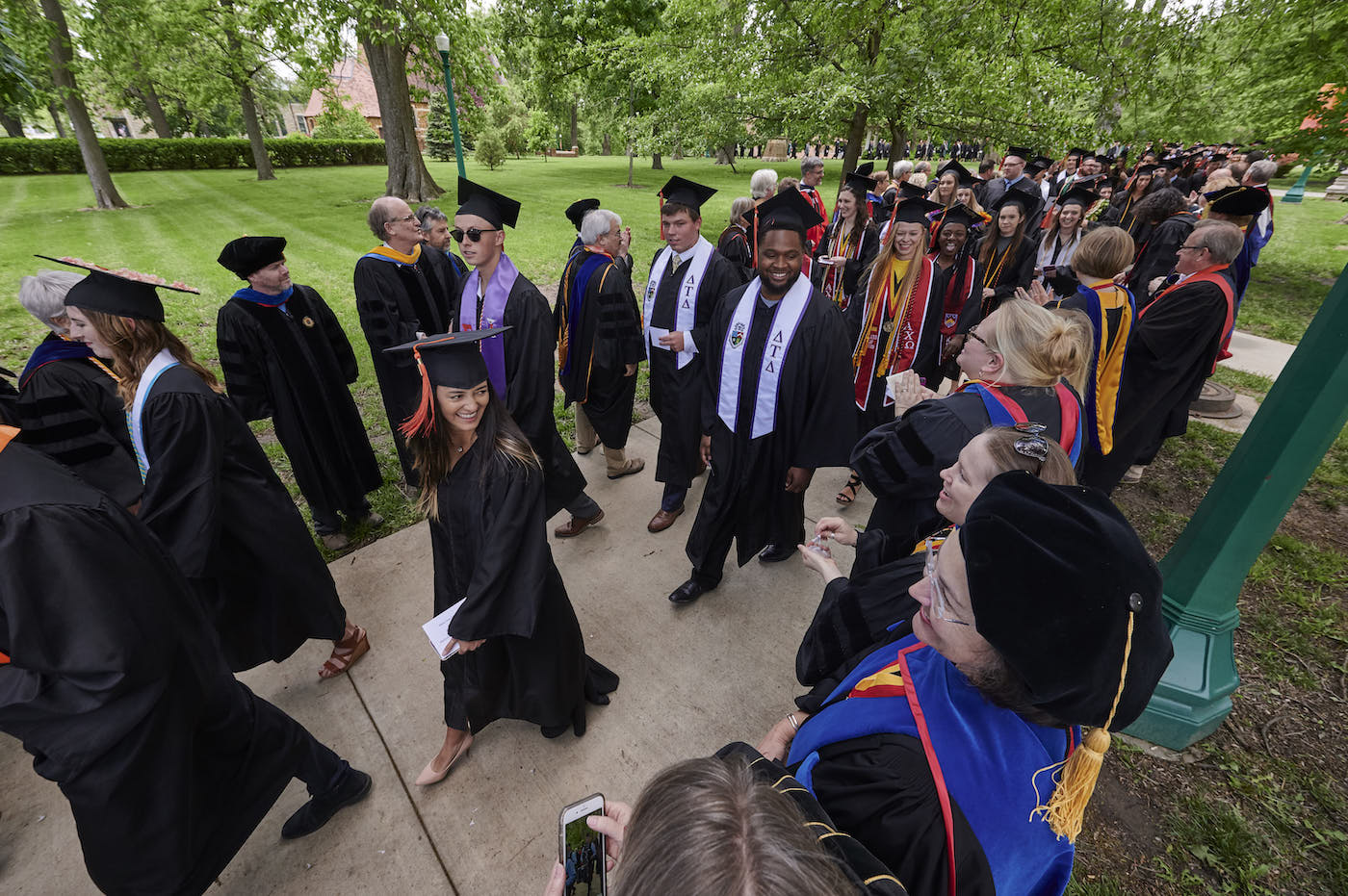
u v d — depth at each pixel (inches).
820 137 430.0
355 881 81.8
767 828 25.3
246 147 1177.4
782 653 119.6
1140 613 29.1
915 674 40.9
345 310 330.3
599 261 154.6
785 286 107.7
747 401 113.9
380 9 576.1
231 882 81.5
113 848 59.1
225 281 393.7
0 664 52.9
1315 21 272.4
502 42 957.2
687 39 490.0
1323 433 78.3
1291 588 131.8
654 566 144.3
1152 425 149.9
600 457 194.2
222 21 745.6
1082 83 329.4
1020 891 36.5
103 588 52.5
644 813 27.5
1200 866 81.7
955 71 340.2
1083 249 130.4
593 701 106.3
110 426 104.7
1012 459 51.0
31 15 557.0
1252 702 105.0
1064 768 33.7
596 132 1801.2
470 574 79.1
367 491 155.4
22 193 795.4
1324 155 299.3
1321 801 89.0
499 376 133.9
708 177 997.2
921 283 151.1
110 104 1071.6
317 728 103.3
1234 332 303.4
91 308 76.4
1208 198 223.5
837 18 343.0
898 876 35.4
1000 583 31.7
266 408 133.3
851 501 170.2
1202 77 333.4
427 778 92.6
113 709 54.8
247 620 97.9
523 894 80.3
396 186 734.5
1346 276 74.8
